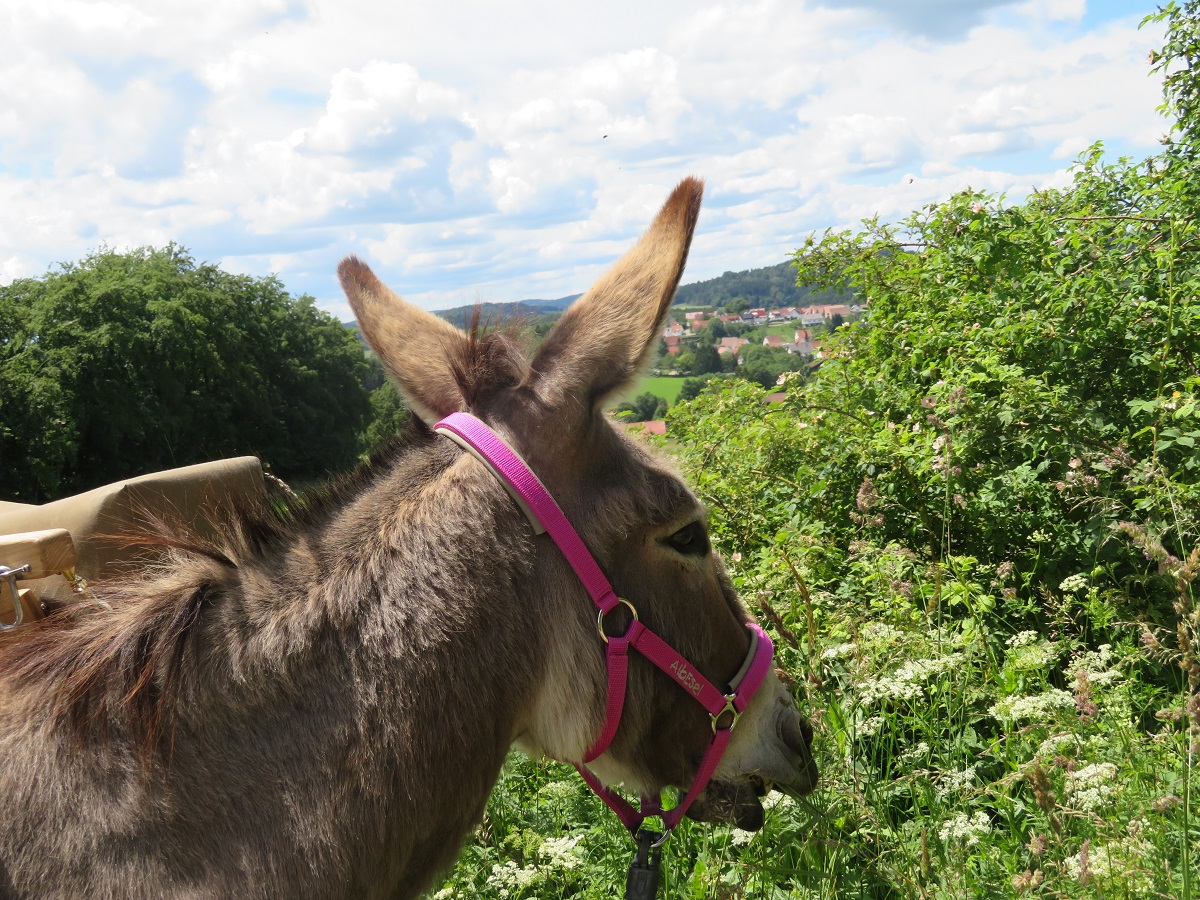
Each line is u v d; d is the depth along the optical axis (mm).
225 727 1676
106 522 2748
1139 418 4633
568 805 3189
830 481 5145
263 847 1617
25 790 1592
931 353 5895
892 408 5949
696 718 2150
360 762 1704
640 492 1994
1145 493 4109
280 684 1715
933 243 6594
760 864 2738
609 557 1965
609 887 2875
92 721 1646
